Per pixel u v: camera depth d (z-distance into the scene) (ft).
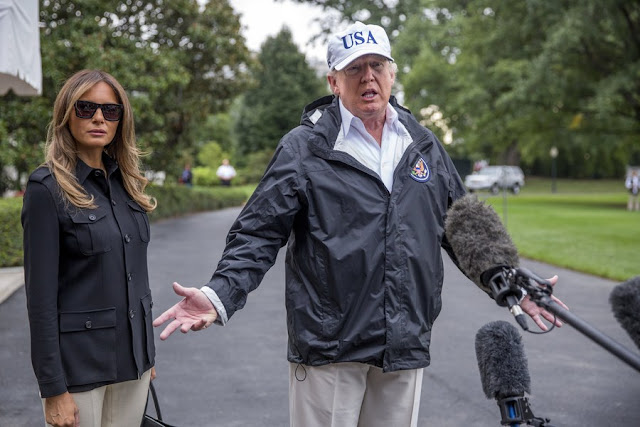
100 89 8.77
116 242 8.73
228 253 9.22
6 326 23.98
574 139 123.85
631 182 100.83
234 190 124.16
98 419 8.70
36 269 8.23
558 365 20.48
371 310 9.23
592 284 34.83
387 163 9.62
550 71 103.30
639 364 4.69
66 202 8.39
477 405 16.92
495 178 160.66
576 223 73.87
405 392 9.64
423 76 152.97
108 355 8.62
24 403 16.63
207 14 83.97
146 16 81.30
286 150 9.43
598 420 16.12
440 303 9.91
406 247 9.34
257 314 26.86
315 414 9.55
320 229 9.28
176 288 8.59
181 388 17.95
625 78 96.12
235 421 15.84
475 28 123.85
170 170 88.02
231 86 90.48
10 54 25.02
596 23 95.91
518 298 6.28
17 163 58.80
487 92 118.32
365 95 9.41
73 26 66.08
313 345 9.29
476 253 6.76
